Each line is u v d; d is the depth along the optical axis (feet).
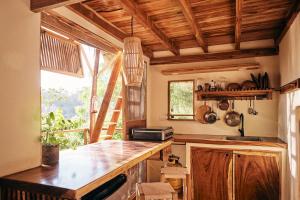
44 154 5.61
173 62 12.89
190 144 10.66
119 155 6.64
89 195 4.61
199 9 7.95
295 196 7.83
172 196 5.87
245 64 10.91
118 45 9.93
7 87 4.90
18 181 4.39
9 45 4.98
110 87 11.26
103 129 12.92
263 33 10.35
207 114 12.02
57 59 14.11
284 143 9.14
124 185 5.62
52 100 16.66
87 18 7.75
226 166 10.05
